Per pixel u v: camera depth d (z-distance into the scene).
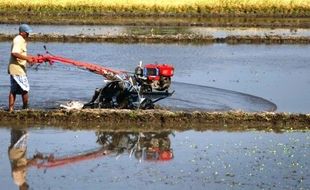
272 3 134.50
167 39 85.38
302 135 39.72
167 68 43.72
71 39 82.19
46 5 120.88
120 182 30.00
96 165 32.50
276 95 52.28
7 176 30.33
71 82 52.75
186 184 30.06
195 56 73.25
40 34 82.62
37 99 45.66
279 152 35.69
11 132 37.78
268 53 78.25
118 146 35.97
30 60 40.47
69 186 29.22
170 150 35.50
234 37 88.31
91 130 39.03
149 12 124.69
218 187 29.81
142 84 43.38
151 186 29.59
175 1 130.00
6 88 49.28
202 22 113.44
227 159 34.12
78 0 122.88
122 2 125.38
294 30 105.75
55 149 34.91
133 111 41.16
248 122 41.88
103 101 42.94
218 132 39.78
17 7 120.06
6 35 80.44
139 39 84.44
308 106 48.16
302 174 32.06
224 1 131.88
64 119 40.34
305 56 76.75
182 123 41.09
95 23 105.31
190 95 49.50
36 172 31.05
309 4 136.12
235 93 51.72
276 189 29.81
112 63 65.00
